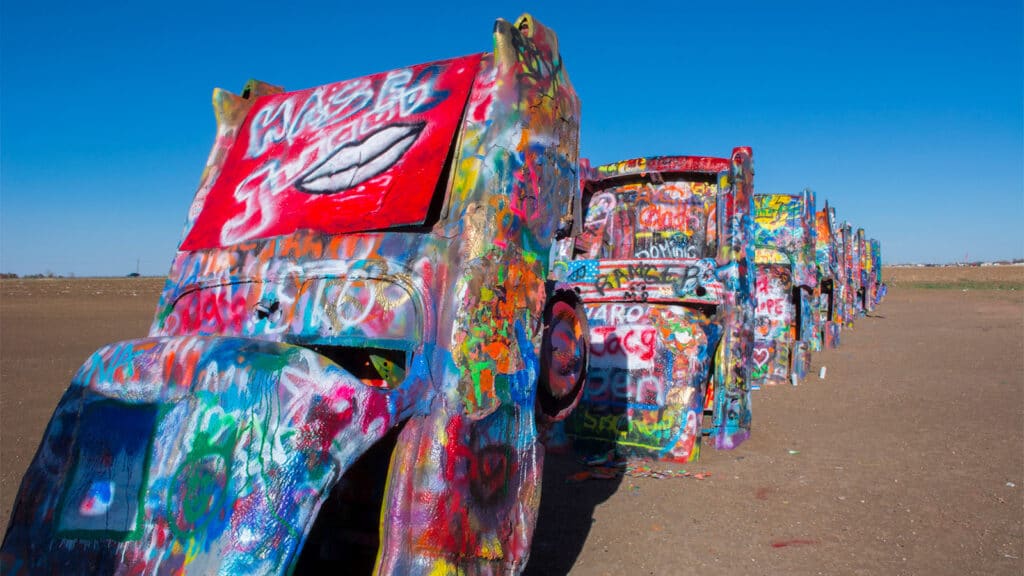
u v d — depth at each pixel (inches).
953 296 1448.1
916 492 223.3
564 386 159.3
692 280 278.1
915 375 457.1
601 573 168.1
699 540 187.5
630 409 272.7
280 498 95.3
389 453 119.4
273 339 130.8
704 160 302.5
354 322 124.1
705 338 269.9
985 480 233.3
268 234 141.6
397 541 109.0
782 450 280.1
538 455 137.7
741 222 292.8
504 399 127.1
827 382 441.7
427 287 121.2
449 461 115.0
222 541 94.5
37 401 345.4
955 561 171.2
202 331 142.0
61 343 590.9
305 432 97.9
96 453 112.3
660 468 255.8
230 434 101.5
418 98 143.9
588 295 285.6
